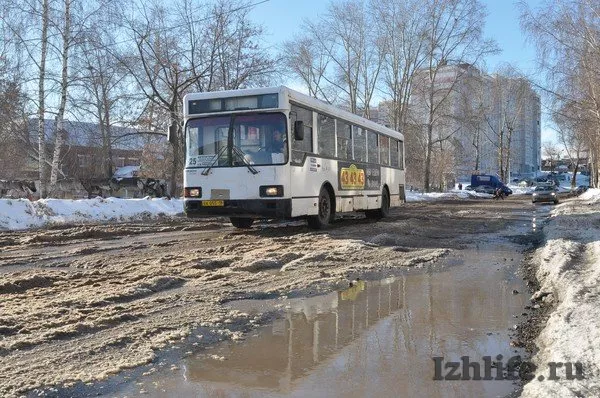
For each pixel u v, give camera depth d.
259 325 5.33
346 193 15.30
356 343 4.79
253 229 14.20
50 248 10.41
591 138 41.16
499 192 47.44
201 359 4.35
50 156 27.56
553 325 4.77
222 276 7.57
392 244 10.98
